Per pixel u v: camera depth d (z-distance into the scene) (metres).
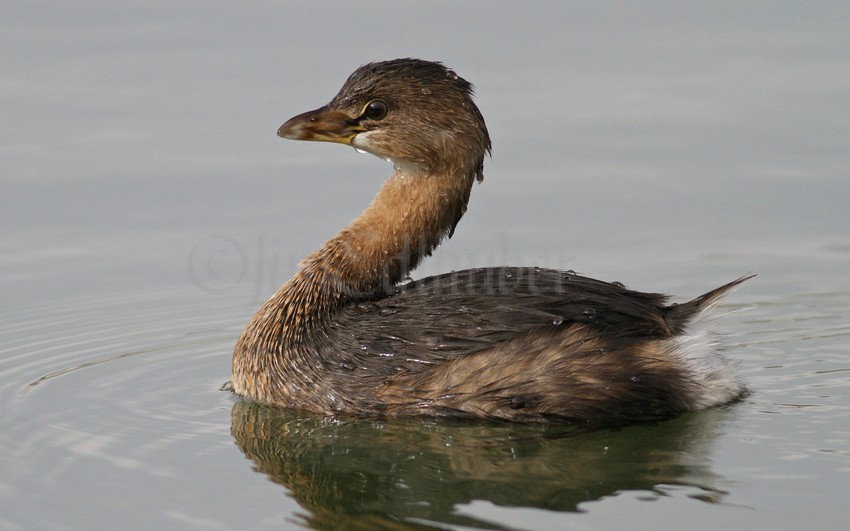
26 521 11.59
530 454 12.90
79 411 14.42
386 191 15.10
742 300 17.95
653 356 13.20
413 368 13.54
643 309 13.62
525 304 13.52
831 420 13.24
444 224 15.10
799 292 18.20
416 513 11.56
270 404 14.45
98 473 12.62
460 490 12.03
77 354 16.52
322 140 15.08
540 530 10.94
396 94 14.83
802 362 15.47
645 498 11.56
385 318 13.95
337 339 14.06
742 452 12.43
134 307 18.31
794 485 11.63
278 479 12.54
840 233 19.95
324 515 11.65
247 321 17.91
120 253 19.78
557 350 13.15
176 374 15.80
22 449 13.23
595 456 12.70
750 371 15.09
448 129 14.80
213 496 12.11
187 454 13.15
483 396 13.22
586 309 13.45
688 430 13.05
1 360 16.22
